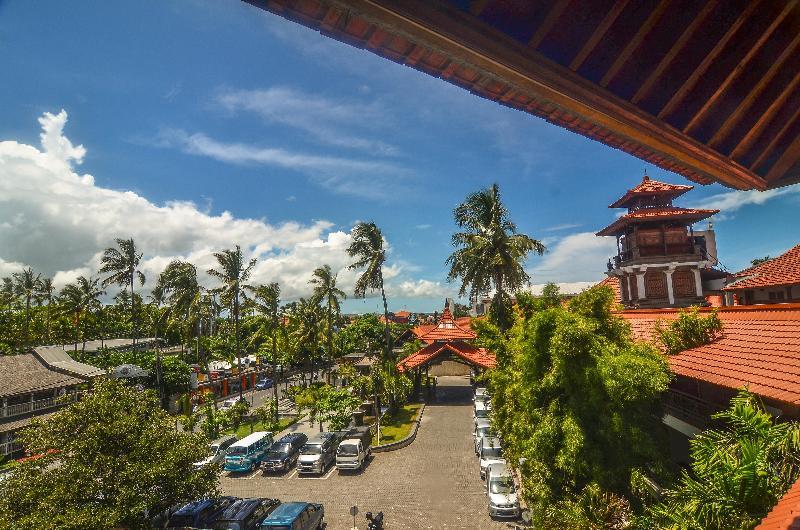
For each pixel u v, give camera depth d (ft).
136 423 42.45
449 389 146.72
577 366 33.71
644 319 57.77
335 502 58.90
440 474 67.77
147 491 40.45
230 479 69.72
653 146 10.48
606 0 8.40
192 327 166.61
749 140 11.25
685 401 39.34
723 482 20.25
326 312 178.91
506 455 55.88
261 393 163.73
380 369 101.81
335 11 6.81
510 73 8.13
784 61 10.11
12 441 84.84
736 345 36.55
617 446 32.50
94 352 173.27
